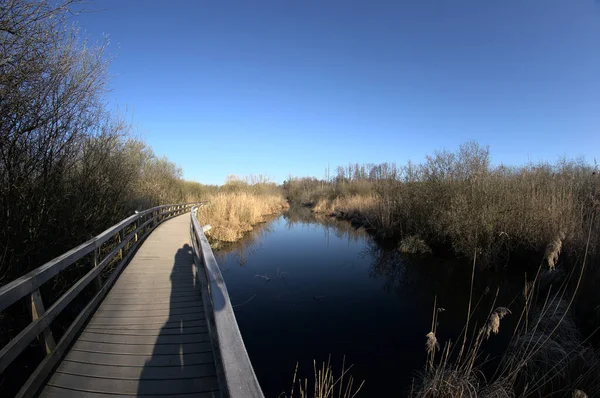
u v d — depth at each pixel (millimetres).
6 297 2176
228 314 2354
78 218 6383
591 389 3939
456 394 3895
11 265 4062
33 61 4137
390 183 17141
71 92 5426
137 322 4293
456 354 5348
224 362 1760
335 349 5590
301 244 14906
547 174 11828
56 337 4113
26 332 2488
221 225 17156
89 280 4242
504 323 6277
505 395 3805
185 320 4391
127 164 10383
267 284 9016
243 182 39344
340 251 13383
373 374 4863
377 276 9844
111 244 7992
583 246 7398
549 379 4020
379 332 6203
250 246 14398
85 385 2895
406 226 14125
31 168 4875
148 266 7328
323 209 29656
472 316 6855
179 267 7262
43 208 4926
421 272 10000
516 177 11430
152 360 3361
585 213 8711
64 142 5695
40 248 4930
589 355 4398
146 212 10750
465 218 10461
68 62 5121
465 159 12172
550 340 4648
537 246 8766
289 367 5039
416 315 6965
